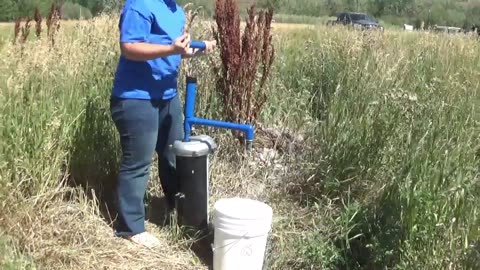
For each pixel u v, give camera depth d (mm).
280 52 8602
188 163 4465
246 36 5633
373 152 5117
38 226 4312
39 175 4531
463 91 6504
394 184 4645
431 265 3906
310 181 5324
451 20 37688
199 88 5746
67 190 4773
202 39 6098
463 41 9992
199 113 5707
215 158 5484
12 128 4504
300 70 7906
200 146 4477
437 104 5465
